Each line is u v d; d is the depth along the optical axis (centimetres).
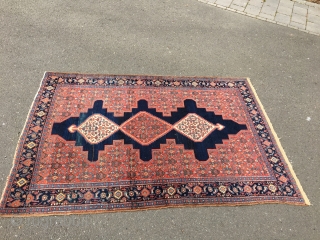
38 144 337
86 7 511
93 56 438
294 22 543
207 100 410
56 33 460
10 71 402
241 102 414
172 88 416
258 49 488
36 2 505
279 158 359
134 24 495
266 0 579
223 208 311
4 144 332
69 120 365
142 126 371
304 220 311
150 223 293
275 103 419
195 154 351
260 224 303
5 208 287
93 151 339
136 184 318
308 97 432
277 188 332
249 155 358
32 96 381
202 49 473
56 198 299
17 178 308
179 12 530
